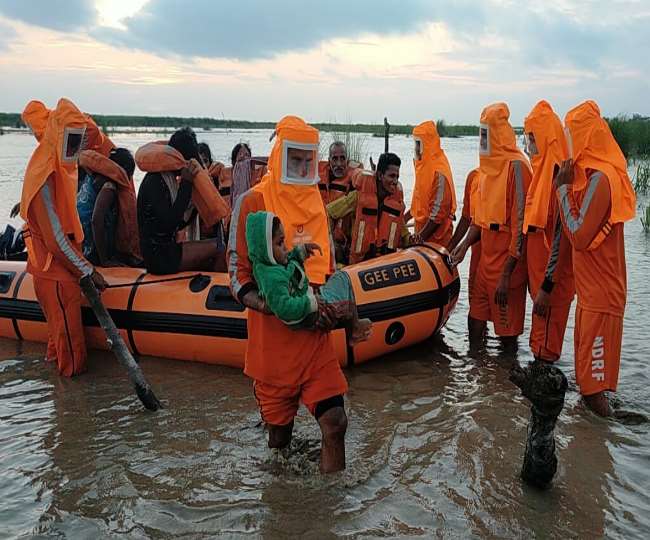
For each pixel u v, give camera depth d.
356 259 6.68
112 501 3.92
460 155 41.19
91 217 6.54
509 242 6.10
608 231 4.76
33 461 4.38
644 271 9.41
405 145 48.59
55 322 5.70
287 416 4.19
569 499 3.92
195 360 6.10
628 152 27.42
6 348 6.54
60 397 5.41
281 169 4.67
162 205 5.94
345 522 3.69
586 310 4.95
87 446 4.58
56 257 5.32
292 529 3.63
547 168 5.62
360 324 4.39
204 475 4.20
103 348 6.41
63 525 3.69
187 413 5.09
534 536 3.57
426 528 3.64
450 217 7.15
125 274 6.29
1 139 52.19
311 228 4.77
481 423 4.87
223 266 6.50
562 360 6.21
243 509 3.82
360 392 5.46
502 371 5.92
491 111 6.01
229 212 5.95
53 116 5.30
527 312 7.67
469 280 6.71
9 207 14.67
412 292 6.06
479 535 3.58
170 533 3.61
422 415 5.02
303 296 3.73
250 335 4.05
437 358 6.27
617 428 4.83
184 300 5.94
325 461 4.12
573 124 4.92
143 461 4.37
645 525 3.66
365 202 6.59
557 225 5.31
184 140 5.99
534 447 3.93
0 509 3.84
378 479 4.14
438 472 4.21
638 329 6.93
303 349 3.94
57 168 5.35
